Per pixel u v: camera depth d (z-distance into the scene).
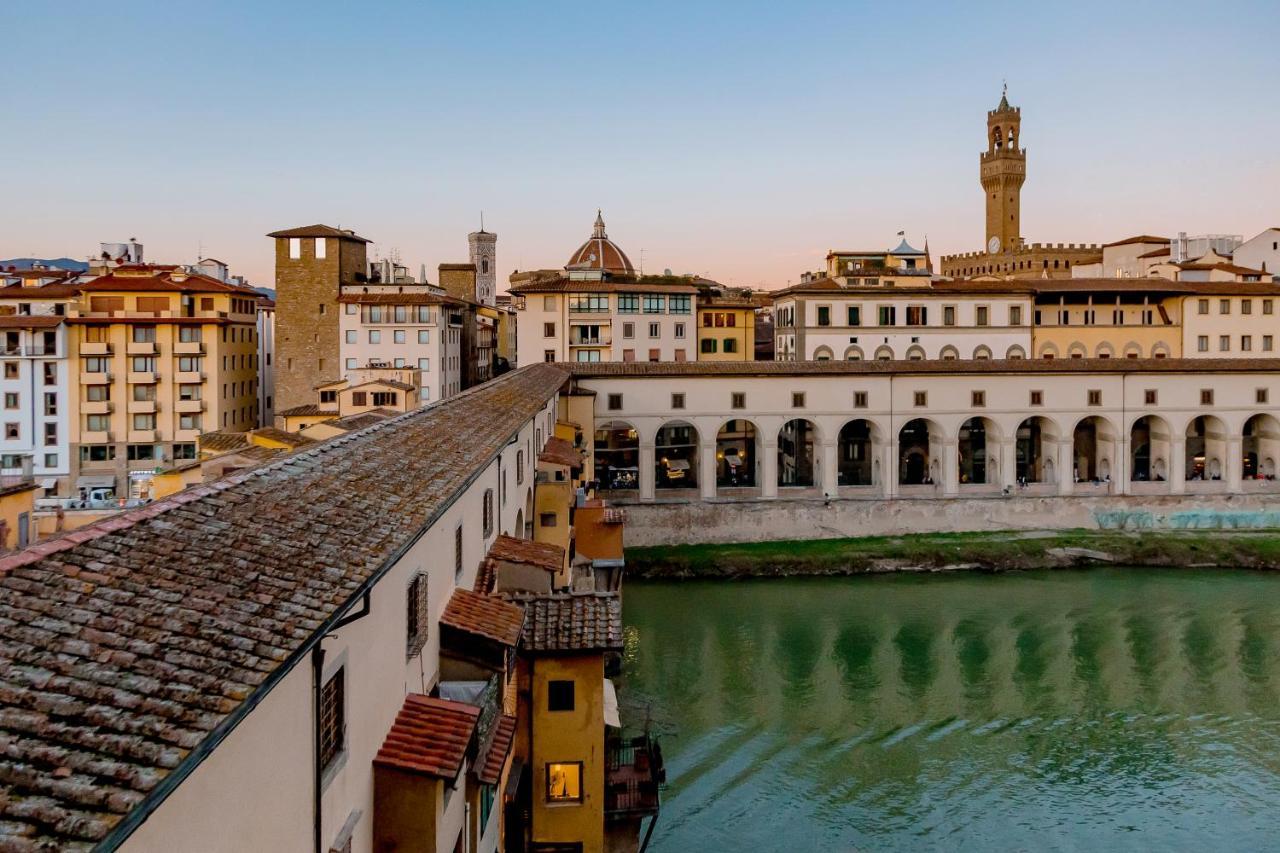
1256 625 66.12
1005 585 76.81
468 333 127.25
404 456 24.00
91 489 97.75
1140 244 157.38
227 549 13.50
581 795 27.25
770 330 148.75
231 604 11.73
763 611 69.75
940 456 91.81
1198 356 112.38
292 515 15.98
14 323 95.69
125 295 99.75
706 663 58.91
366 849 15.41
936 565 81.19
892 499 88.94
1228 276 122.38
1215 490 92.88
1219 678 56.53
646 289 113.31
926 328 109.38
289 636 11.39
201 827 9.27
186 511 14.37
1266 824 40.47
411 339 105.69
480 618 23.03
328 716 13.70
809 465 103.94
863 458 104.00
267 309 123.88
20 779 7.58
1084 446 103.62
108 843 7.26
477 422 34.41
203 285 103.50
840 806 41.62
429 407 34.53
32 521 34.22
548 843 27.16
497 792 23.06
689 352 115.56
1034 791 43.22
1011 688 55.03
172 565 12.30
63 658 9.38
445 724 17.39
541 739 27.06
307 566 13.86
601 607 28.48
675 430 115.12
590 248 136.50
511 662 23.92
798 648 61.69
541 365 86.75
